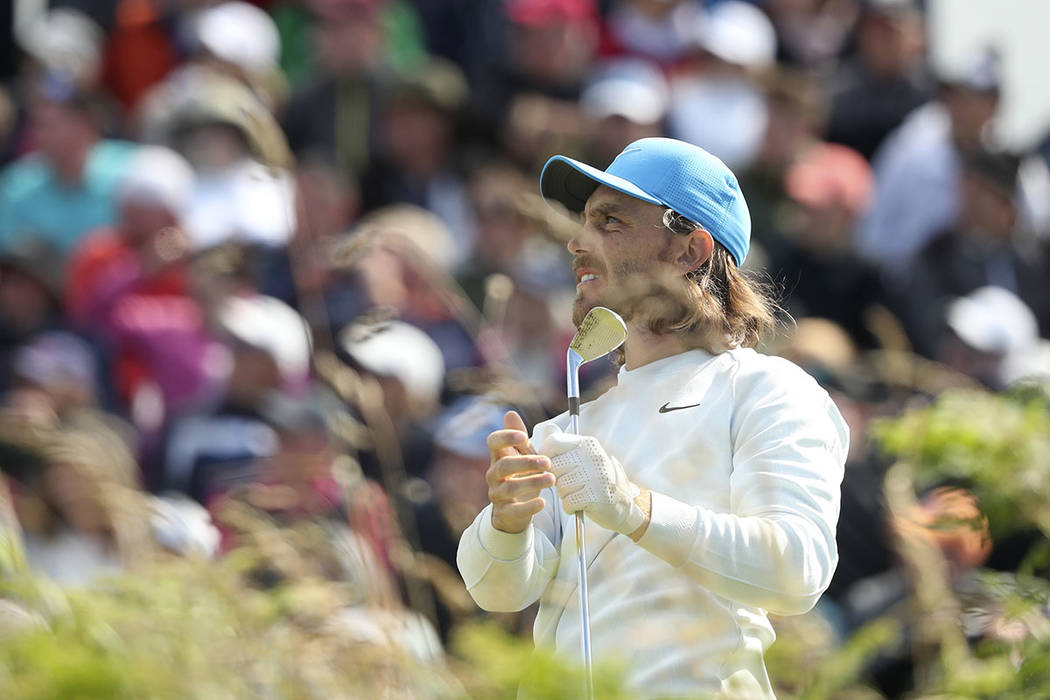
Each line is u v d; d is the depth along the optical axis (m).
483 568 11.12
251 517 14.36
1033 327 31.56
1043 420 13.29
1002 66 34.59
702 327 11.59
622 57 37.09
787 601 10.46
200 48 34.41
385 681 10.70
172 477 24.66
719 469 11.05
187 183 30.59
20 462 17.67
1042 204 37.00
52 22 38.19
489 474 10.62
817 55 38.16
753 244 31.92
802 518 10.61
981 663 12.09
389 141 33.41
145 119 33.72
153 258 29.25
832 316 32.00
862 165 34.44
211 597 10.75
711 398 11.29
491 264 27.50
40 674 8.05
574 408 10.87
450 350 25.72
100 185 33.22
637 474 11.14
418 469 23.05
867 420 22.27
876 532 20.81
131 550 13.87
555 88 35.25
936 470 13.23
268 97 33.41
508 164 33.22
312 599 11.48
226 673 9.34
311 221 30.69
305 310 22.50
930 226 33.50
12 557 9.96
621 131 33.41
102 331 28.75
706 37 35.38
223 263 27.94
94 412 26.47
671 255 11.68
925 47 39.38
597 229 11.78
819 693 10.73
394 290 26.03
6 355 28.00
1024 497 12.98
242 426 24.91
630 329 11.73
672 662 10.56
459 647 9.28
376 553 14.50
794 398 11.16
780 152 33.06
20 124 35.97
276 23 37.62
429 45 37.56
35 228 32.59
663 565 10.91
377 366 23.47
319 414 24.27
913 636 14.39
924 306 31.91
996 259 32.81
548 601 11.23
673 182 11.66
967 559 15.92
